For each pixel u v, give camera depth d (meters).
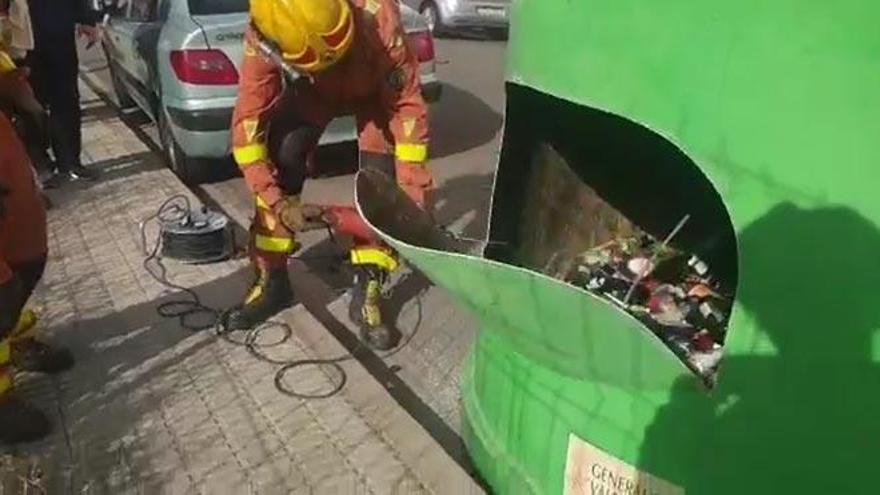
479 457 3.93
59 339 4.90
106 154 8.37
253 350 4.78
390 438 4.05
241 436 4.07
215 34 7.70
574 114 3.86
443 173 8.52
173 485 3.74
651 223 3.83
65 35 7.18
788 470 2.65
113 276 5.70
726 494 2.80
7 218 3.94
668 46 2.78
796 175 2.52
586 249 3.96
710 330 3.20
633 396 3.06
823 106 2.46
